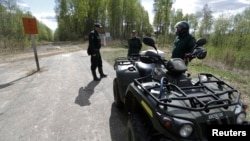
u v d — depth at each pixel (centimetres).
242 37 1462
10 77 830
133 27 4928
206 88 251
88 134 350
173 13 3706
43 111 455
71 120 405
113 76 779
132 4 4681
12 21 2686
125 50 1956
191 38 375
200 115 202
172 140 202
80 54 1706
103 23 4900
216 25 1780
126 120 400
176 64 265
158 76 291
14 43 2447
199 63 1134
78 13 4853
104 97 538
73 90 607
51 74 857
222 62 1259
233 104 212
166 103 212
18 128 381
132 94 296
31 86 672
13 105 502
